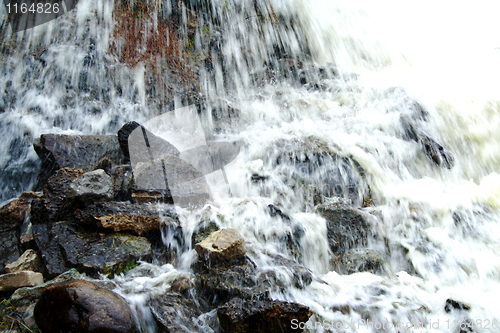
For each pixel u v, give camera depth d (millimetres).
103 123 5664
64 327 2266
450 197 4527
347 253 3666
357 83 7246
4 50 6086
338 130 5508
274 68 7844
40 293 2857
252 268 3107
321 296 3020
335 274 3365
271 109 6312
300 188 4402
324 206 4105
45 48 6293
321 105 6422
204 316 2789
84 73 6148
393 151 5086
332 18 9492
